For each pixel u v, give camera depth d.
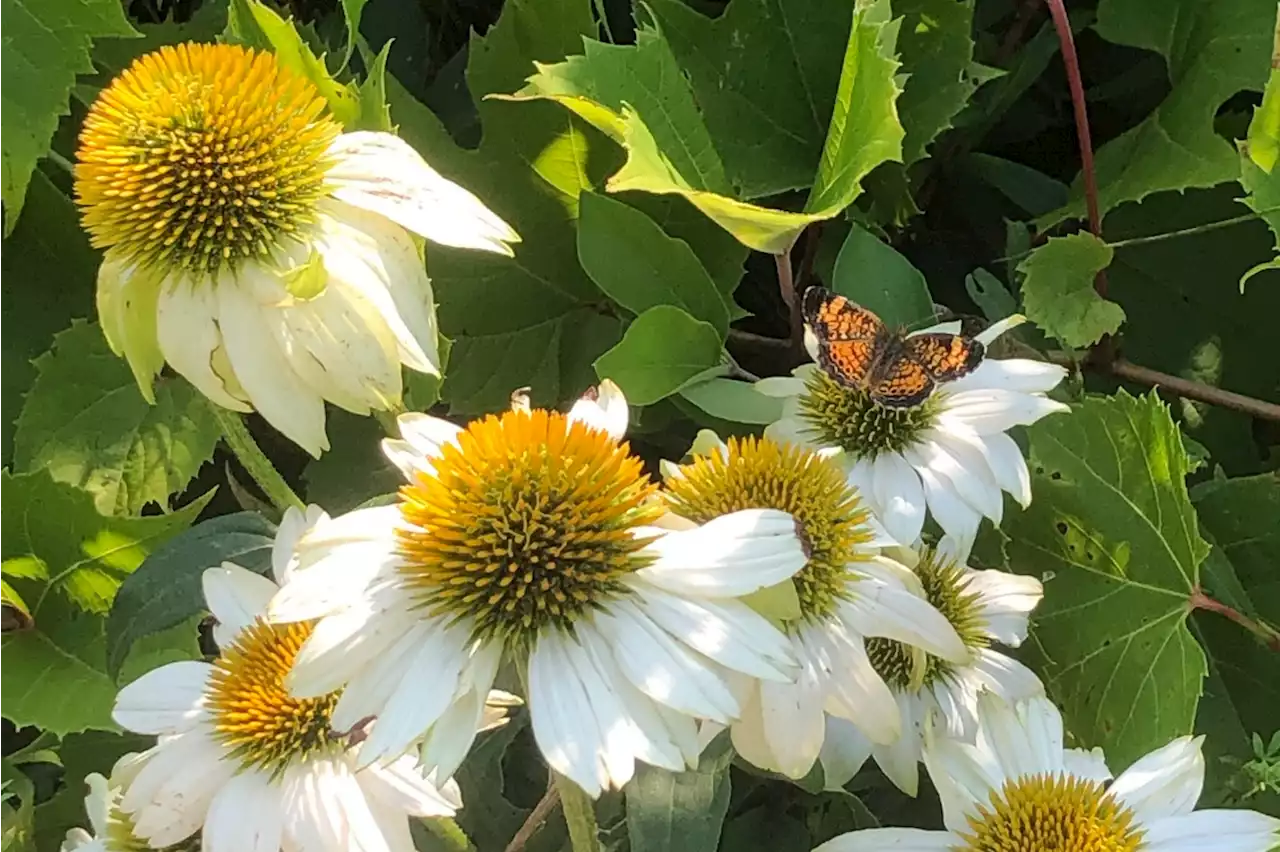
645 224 0.42
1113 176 0.46
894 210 0.46
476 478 0.32
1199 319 0.47
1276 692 0.43
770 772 0.37
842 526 0.35
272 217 0.35
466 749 0.31
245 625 0.36
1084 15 0.48
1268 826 0.36
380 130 0.38
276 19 0.38
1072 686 0.42
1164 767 0.37
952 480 0.39
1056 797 0.36
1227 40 0.44
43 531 0.42
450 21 0.49
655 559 0.32
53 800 0.43
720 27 0.45
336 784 0.34
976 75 0.44
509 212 0.45
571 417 0.35
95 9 0.40
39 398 0.43
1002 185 0.48
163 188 0.35
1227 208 0.47
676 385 0.41
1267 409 0.44
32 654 0.43
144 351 0.36
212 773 0.35
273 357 0.35
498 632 0.31
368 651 0.31
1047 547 0.42
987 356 0.43
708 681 0.31
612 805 0.38
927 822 0.41
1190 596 0.40
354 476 0.44
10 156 0.40
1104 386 0.46
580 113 0.39
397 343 0.35
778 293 0.47
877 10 0.38
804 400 0.40
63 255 0.45
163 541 0.43
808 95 0.45
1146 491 0.41
